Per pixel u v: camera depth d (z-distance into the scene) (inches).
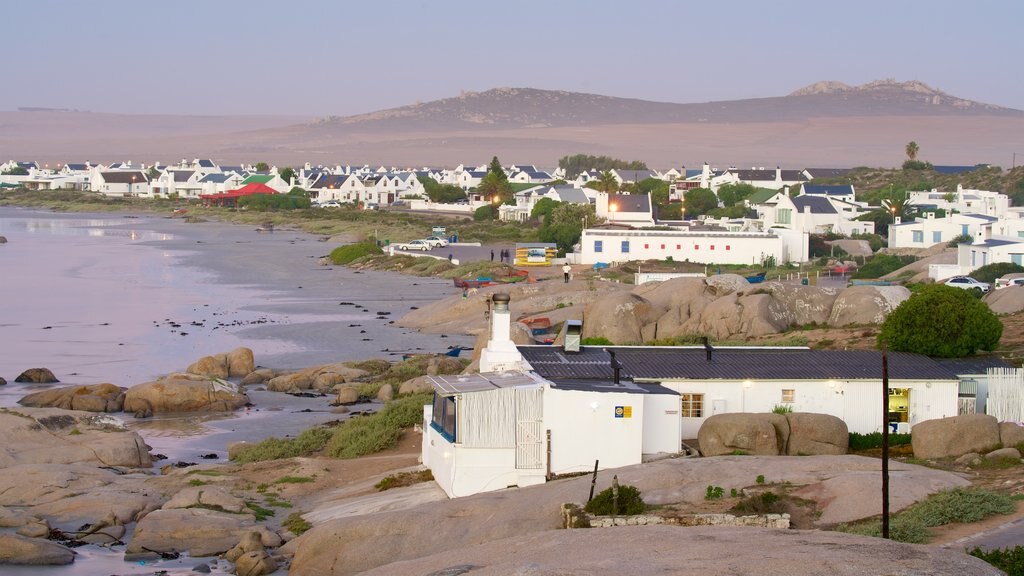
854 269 4911.4
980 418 1638.8
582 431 1587.1
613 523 1298.0
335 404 2662.4
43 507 1744.6
